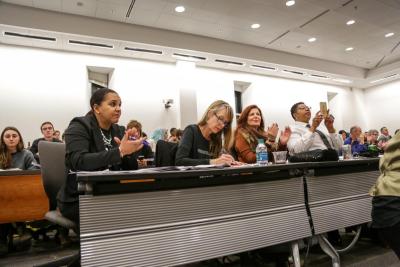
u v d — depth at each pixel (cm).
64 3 557
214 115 217
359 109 1193
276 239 162
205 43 739
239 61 815
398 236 117
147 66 770
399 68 987
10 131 343
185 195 141
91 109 177
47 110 646
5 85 616
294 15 654
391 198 120
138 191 130
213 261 227
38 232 322
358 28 733
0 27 557
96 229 120
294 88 1025
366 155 271
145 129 747
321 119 260
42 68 653
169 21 651
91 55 709
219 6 600
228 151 238
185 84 784
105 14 605
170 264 130
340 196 197
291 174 178
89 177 114
